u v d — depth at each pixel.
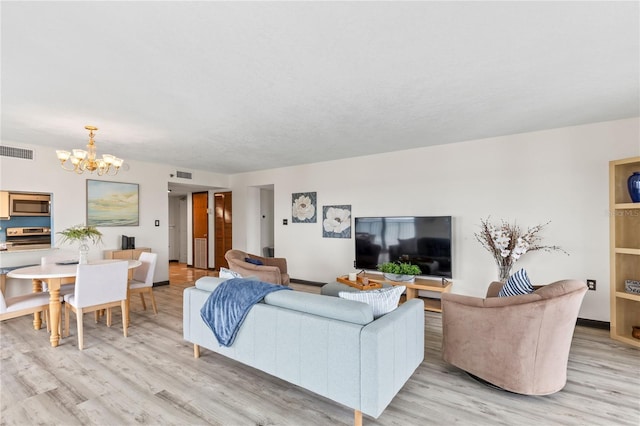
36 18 1.60
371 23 1.68
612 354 2.83
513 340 2.16
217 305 2.46
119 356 2.80
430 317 3.96
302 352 2.00
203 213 8.00
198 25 1.68
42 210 4.41
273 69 2.20
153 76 2.28
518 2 1.51
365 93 2.62
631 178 3.04
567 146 3.61
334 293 3.78
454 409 2.04
